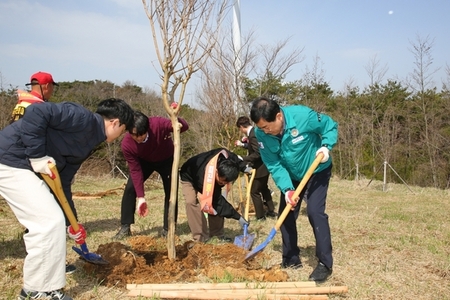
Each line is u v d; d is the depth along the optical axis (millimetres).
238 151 10391
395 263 4465
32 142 2898
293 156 3828
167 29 3758
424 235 5816
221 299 3244
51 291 3033
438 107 17844
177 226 6164
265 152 3996
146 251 4402
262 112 3521
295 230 4203
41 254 2943
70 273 3793
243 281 3701
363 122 17234
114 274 3658
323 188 3891
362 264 4398
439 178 16875
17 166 3025
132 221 5320
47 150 3184
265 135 3859
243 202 7297
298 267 4246
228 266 3926
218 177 4574
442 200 9984
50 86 4902
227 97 7285
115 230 5785
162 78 3879
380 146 15977
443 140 16891
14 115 4570
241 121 6527
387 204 9031
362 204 8938
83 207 7641
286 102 15188
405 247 5102
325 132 3855
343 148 17594
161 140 5039
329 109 19641
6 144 3004
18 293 3307
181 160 18859
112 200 8719
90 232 5547
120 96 22875
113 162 16750
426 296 3600
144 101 21453
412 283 3879
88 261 3646
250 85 11211
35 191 3004
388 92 20594
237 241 4660
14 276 3664
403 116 19016
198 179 4914
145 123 4531
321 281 3840
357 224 6473
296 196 3752
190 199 5008
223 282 3621
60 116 2980
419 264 4449
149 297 3279
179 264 3973
